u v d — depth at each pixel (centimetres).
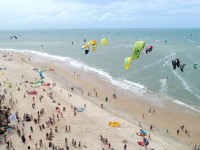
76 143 3250
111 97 5284
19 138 3300
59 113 4131
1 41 19938
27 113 4088
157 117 4328
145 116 4353
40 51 12838
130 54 11875
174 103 5003
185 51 12800
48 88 5506
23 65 7962
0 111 3888
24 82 5850
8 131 3425
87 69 8138
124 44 17638
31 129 3503
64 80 6500
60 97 4978
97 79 6794
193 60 9894
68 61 9675
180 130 3866
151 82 6525
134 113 4469
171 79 6825
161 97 5347
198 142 3509
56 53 12094
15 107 4316
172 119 4259
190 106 4853
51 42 19212
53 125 3700
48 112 4159
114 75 7338
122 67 8575
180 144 3441
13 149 2962
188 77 7050
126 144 3278
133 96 5388
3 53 11025
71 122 3838
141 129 3650
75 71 7744
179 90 5825
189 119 4269
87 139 3362
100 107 4650
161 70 8025
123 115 4353
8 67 7500
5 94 4953
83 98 5069
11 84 5634
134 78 6975
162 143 3378
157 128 3912
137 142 3341
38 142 3225
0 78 6150
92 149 3125
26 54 11294
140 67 8581
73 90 5656
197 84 6325
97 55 11581
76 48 14412
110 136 3472
